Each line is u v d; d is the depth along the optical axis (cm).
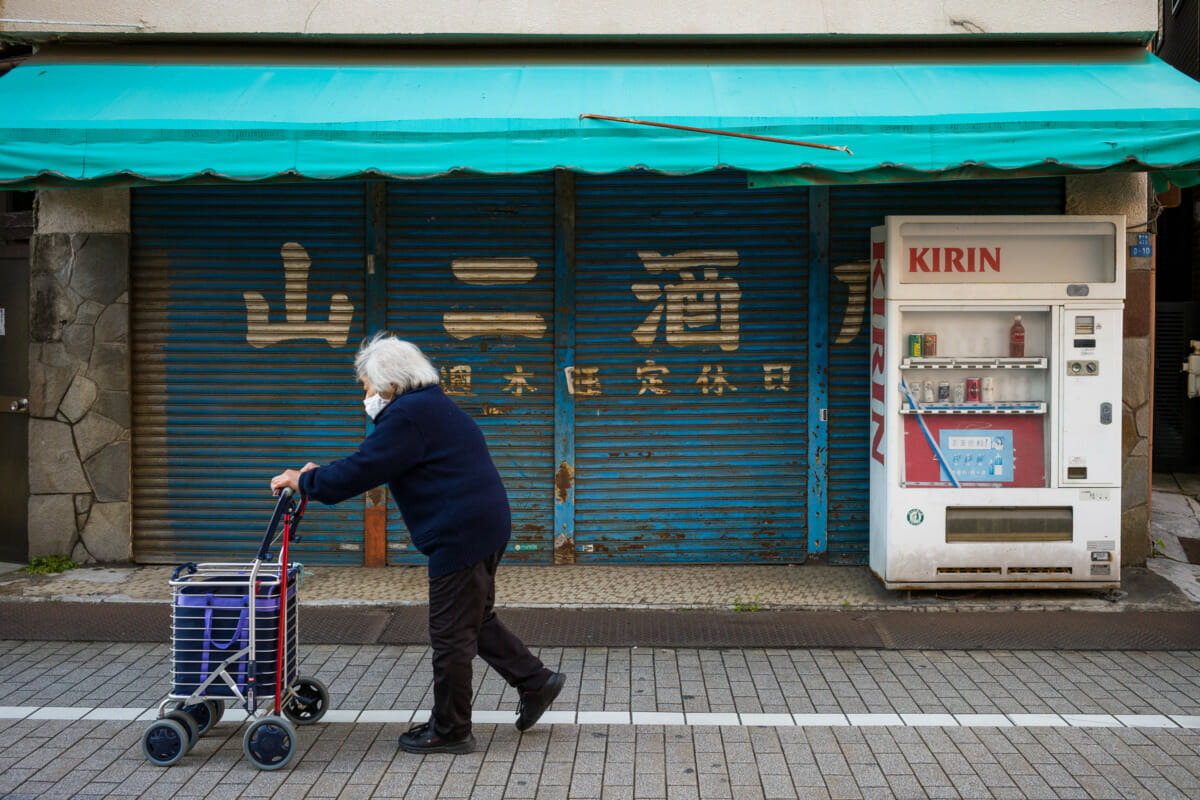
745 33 649
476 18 652
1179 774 386
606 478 696
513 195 685
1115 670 506
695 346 691
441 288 689
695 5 650
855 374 690
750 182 559
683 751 407
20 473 708
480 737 420
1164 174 648
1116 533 602
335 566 697
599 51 662
